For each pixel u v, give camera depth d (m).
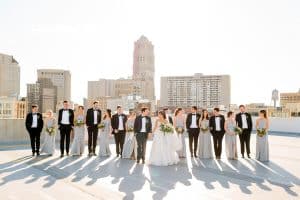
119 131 11.30
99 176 8.08
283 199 6.18
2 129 15.27
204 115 11.44
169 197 6.29
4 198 6.14
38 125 11.36
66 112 11.27
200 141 11.40
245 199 6.18
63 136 11.26
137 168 9.20
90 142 11.55
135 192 6.61
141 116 10.13
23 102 145.62
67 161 10.27
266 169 9.22
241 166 9.70
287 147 14.73
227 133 11.16
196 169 9.16
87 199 6.09
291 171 8.93
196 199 6.18
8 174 8.23
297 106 101.06
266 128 10.80
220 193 6.59
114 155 11.80
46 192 6.55
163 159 9.70
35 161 10.21
